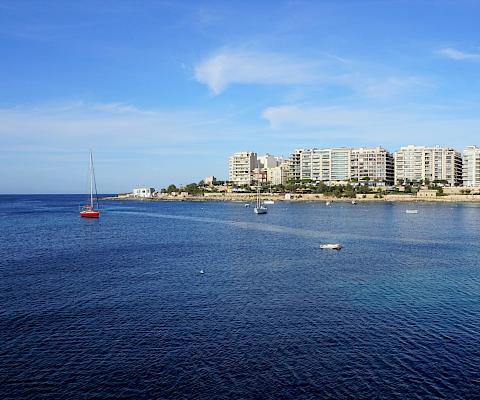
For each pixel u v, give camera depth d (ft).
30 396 111.65
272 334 148.56
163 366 126.00
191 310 173.27
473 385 116.67
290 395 111.55
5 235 410.93
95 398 110.73
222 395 111.55
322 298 190.49
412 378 119.96
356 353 134.31
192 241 374.02
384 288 207.72
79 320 161.48
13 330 151.84
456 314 169.17
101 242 365.20
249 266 260.42
